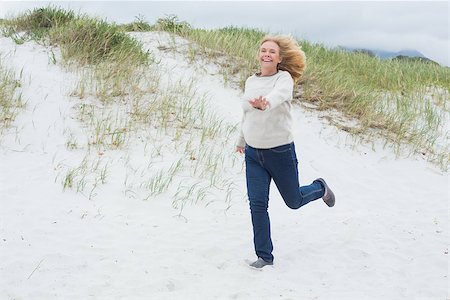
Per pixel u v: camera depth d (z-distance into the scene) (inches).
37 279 145.7
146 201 209.0
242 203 220.5
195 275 153.9
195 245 176.7
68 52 338.0
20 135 249.9
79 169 226.1
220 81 353.1
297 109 329.4
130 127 270.1
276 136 153.0
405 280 157.3
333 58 478.9
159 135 269.4
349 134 308.0
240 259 167.6
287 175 158.6
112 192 212.2
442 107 374.9
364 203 235.1
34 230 175.9
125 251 167.6
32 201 197.3
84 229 181.2
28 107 275.7
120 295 139.4
